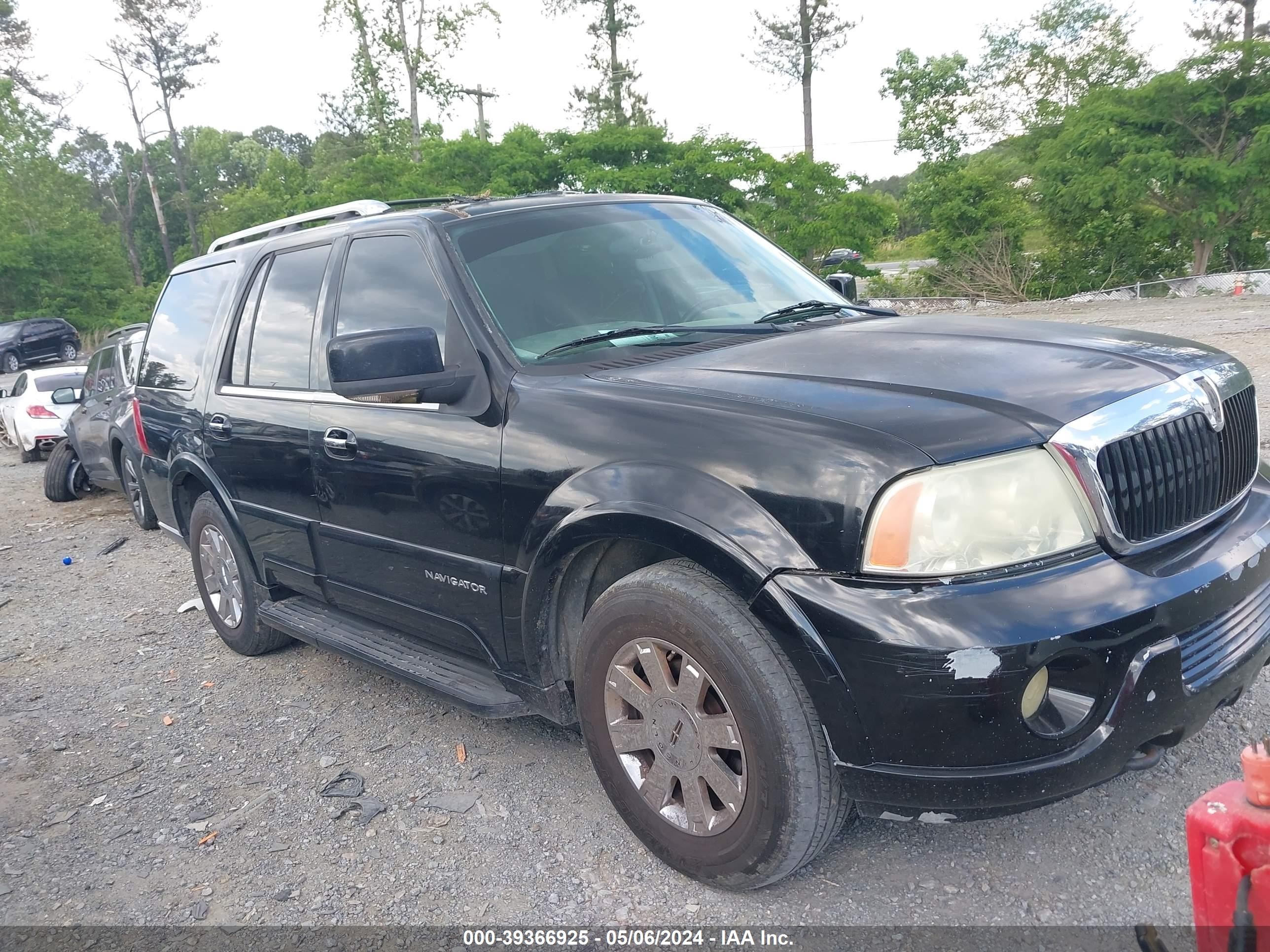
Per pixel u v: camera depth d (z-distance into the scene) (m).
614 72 43.56
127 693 4.58
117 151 82.06
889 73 35.94
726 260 3.82
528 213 3.62
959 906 2.49
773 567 2.26
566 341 3.16
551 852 2.91
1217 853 1.54
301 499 3.87
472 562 3.07
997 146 34.41
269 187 56.72
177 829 3.28
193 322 4.90
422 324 3.35
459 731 3.82
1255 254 27.17
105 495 10.50
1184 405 2.46
